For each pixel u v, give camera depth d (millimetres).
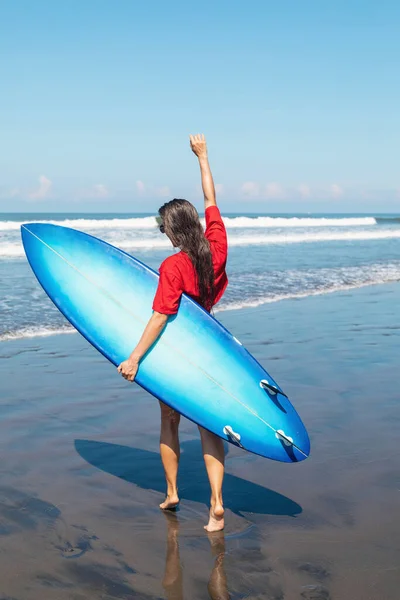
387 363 6609
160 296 3006
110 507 3309
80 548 2836
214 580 2568
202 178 3500
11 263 16250
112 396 5410
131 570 2646
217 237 3285
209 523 3055
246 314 9508
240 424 3096
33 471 3762
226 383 3129
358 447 4191
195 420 3053
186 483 3670
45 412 4910
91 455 4066
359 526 3062
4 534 2939
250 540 2930
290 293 11734
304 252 21781
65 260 3482
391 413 4938
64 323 8609
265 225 48719
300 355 6906
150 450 4199
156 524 3119
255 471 3814
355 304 10711
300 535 2973
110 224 37938
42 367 6320
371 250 23203
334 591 2473
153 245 23484
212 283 3143
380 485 3580
